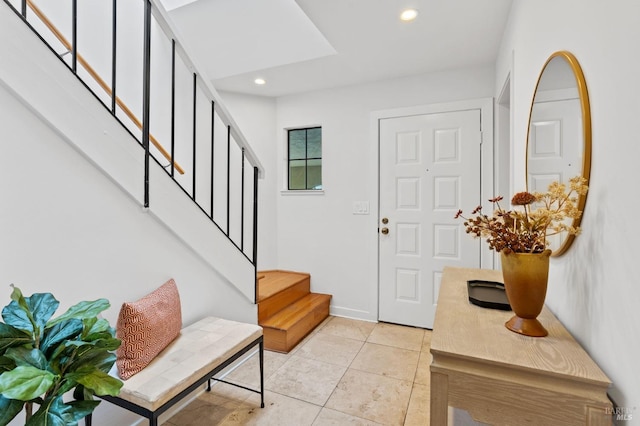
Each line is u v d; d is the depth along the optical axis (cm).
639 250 71
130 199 145
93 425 133
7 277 106
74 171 124
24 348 82
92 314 94
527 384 83
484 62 265
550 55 127
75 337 90
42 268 115
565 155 111
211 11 289
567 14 111
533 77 148
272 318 264
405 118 295
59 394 81
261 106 342
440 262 287
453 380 91
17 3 167
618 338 78
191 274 180
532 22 150
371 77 296
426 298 293
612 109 83
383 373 214
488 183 269
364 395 190
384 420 169
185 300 176
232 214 323
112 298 138
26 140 110
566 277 113
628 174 75
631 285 73
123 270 143
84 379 82
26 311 86
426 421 168
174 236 168
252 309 230
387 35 224
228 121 200
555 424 81
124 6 219
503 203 262
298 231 342
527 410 83
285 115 344
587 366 83
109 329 98
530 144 146
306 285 330
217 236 194
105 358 92
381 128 304
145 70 150
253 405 180
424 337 272
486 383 87
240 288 214
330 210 327
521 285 100
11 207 107
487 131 269
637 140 72
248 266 222
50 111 115
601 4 88
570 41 108
